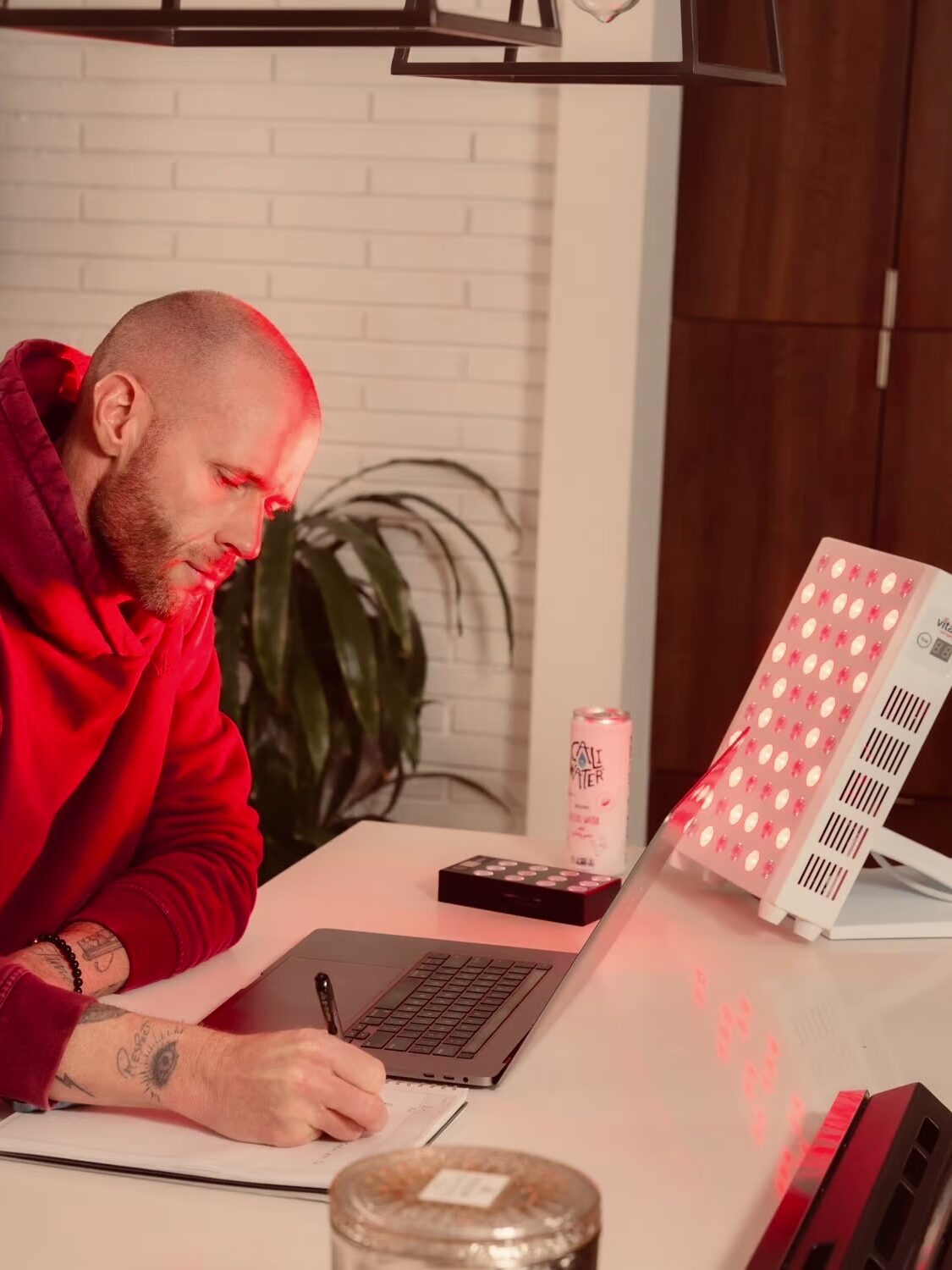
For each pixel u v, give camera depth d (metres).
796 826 1.52
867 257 3.38
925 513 3.42
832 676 1.59
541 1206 0.63
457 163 3.39
